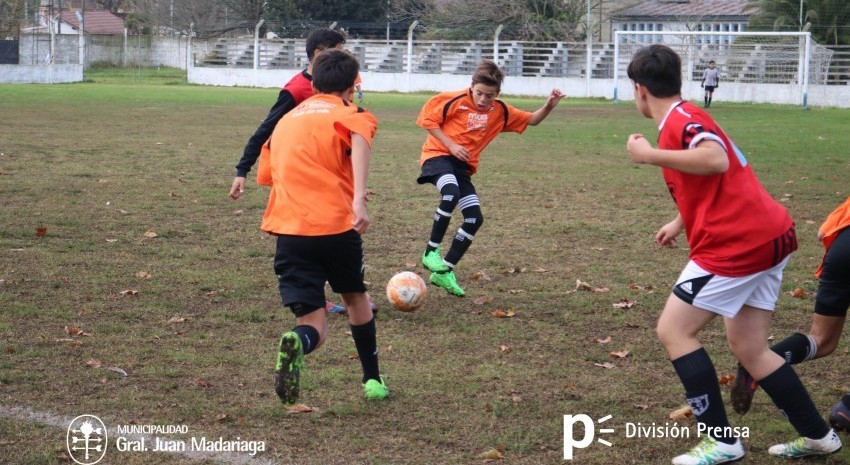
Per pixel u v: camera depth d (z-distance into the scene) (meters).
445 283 6.93
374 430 4.37
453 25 51.31
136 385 4.90
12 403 4.57
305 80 6.04
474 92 7.11
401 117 26.75
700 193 3.79
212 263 7.86
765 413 4.66
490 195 12.13
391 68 46.00
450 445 4.20
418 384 5.01
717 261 3.78
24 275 7.20
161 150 16.48
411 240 9.11
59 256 7.91
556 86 41.56
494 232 9.57
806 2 42.50
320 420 4.48
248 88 44.53
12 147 16.14
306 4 55.62
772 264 3.79
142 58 55.31
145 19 64.38
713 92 38.03
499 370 5.27
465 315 6.48
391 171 14.45
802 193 12.48
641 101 3.98
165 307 6.45
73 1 81.75
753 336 3.97
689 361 3.87
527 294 7.09
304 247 4.36
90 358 5.30
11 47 46.94
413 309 6.36
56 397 4.68
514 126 7.39
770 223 3.76
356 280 4.55
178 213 10.19
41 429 4.27
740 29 51.00
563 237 9.36
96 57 53.81
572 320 6.37
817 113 31.39
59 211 10.02
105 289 6.88
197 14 61.38
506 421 4.50
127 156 15.41
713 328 6.16
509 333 6.04
